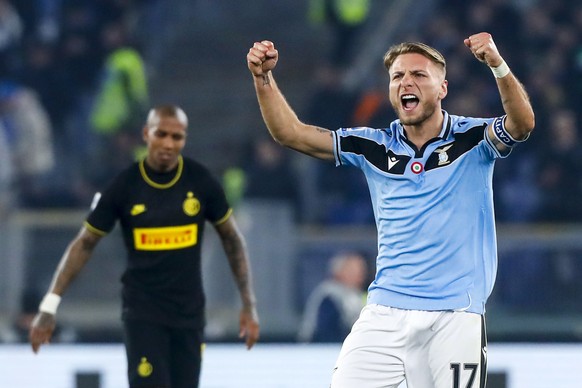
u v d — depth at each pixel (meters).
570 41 49.69
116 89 50.50
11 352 31.59
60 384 31.53
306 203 43.88
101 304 34.53
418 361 18.70
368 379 18.77
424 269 18.66
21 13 52.62
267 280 34.47
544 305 34.22
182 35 58.50
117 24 53.47
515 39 49.56
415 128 19.00
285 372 31.83
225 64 57.34
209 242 34.56
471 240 18.72
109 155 48.03
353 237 34.75
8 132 45.00
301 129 19.38
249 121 54.84
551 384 31.72
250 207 34.75
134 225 23.19
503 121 18.56
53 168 49.78
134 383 23.03
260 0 59.31
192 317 23.41
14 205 43.59
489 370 31.72
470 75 48.25
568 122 44.47
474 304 18.59
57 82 51.69
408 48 18.86
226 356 31.83
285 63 57.19
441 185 18.72
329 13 54.12
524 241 34.47
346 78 54.28
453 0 51.00
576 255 34.28
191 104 55.78
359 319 19.19
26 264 34.66
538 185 42.88
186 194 23.28
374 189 19.31
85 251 23.48
